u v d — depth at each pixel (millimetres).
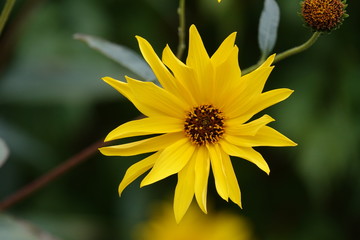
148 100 505
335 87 679
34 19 663
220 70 510
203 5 666
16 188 674
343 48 680
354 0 673
